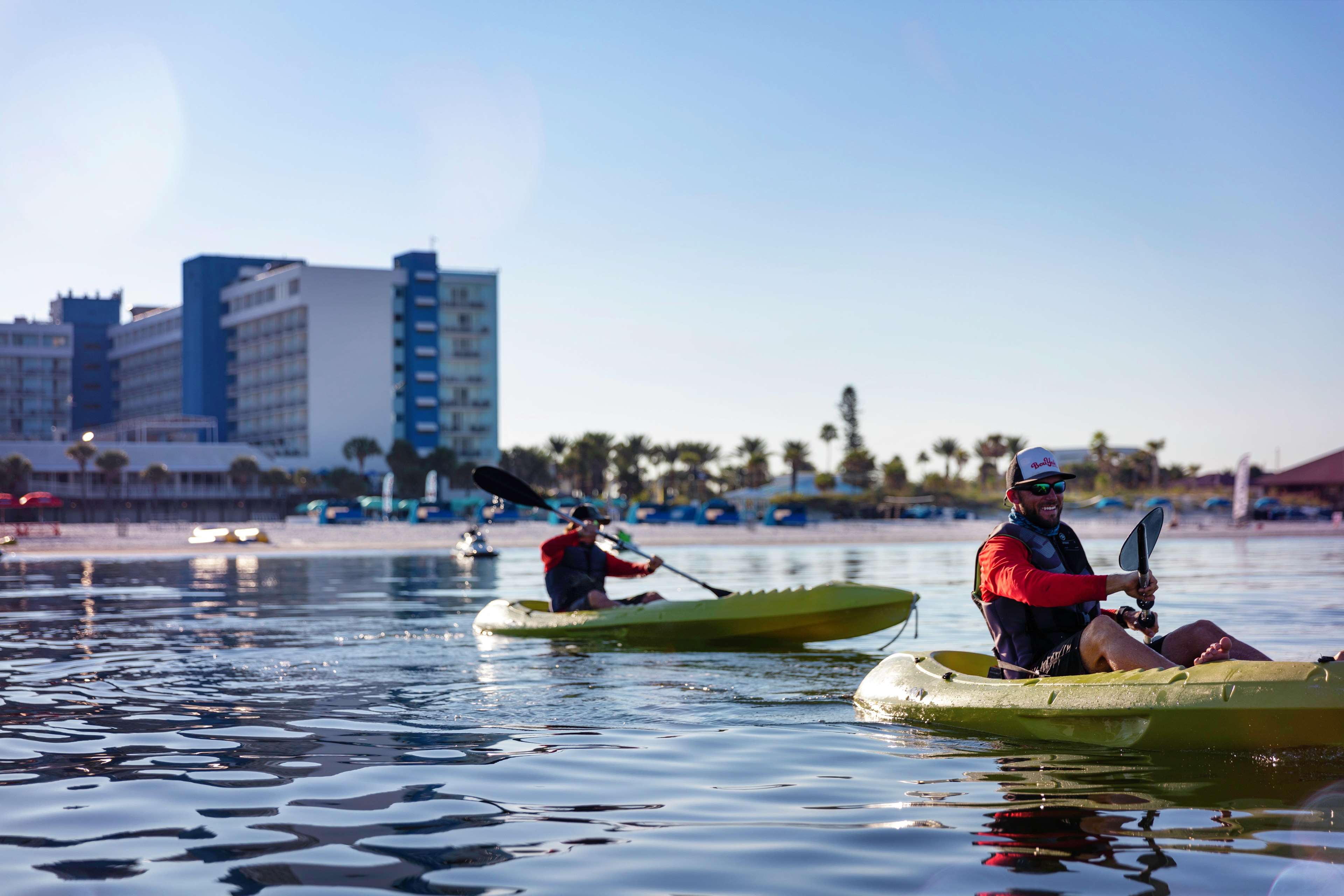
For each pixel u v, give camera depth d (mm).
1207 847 3854
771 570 26188
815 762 5371
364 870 3756
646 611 10562
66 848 4031
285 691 7750
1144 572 5574
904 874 3666
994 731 5867
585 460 128625
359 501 89562
